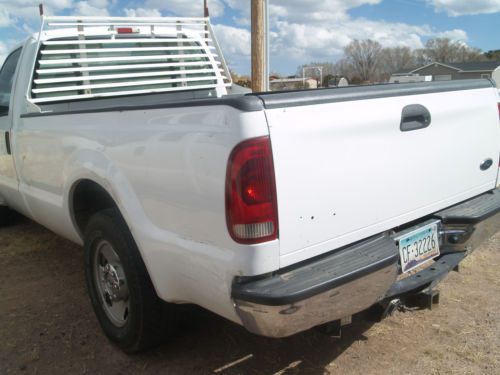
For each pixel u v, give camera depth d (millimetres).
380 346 3023
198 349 3037
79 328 3340
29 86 4098
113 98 4574
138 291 2727
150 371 2834
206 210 2213
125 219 2689
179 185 2330
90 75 4473
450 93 2916
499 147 3373
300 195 2186
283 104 2123
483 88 3188
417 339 3094
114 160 2762
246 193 2057
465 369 2787
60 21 4289
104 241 2951
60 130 3299
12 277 4227
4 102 4473
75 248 4930
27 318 3486
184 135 2270
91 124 2982
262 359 2918
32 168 3883
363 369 2801
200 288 2328
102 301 3139
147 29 4812
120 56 4680
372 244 2518
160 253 2488
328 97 2271
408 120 2662
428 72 56781
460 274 4039
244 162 2041
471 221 2916
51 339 3199
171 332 2906
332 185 2303
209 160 2156
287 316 2053
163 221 2479
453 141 2959
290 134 2131
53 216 3740
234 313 2178
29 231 5512
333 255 2377
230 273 2133
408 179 2693
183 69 5043
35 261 4598
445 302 3564
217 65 5305
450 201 3023
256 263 2088
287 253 2172
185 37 5109
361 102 2402
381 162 2521
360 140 2404
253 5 6477
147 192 2539
